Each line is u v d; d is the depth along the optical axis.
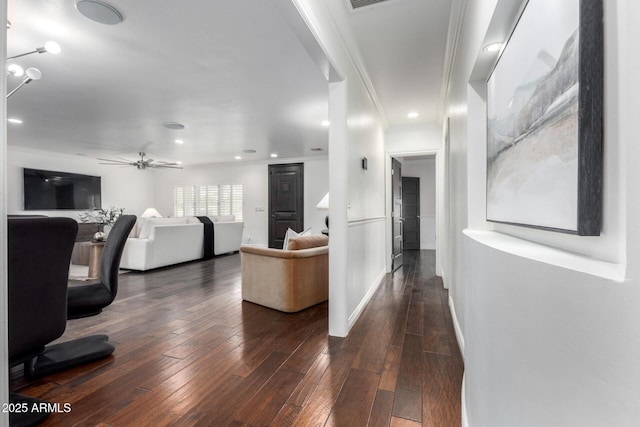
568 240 0.73
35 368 1.85
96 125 4.75
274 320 2.89
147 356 2.15
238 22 2.17
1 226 0.56
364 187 3.32
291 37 2.37
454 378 1.87
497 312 0.89
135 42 2.42
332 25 2.15
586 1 0.54
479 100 1.82
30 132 5.15
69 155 7.20
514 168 1.01
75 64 2.76
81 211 7.45
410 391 1.74
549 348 0.58
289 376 1.89
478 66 1.62
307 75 3.04
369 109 3.60
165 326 2.72
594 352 0.45
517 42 0.98
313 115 4.32
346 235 2.53
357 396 1.69
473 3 1.65
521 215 0.94
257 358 2.12
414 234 8.09
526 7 0.90
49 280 1.59
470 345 1.36
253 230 8.48
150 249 5.08
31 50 2.51
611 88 0.52
